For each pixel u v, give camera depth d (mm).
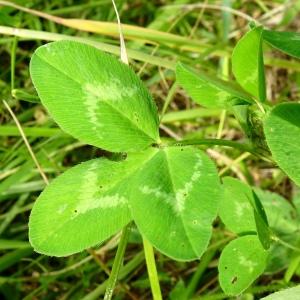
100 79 79
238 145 95
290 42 89
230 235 132
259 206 96
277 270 117
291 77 165
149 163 80
